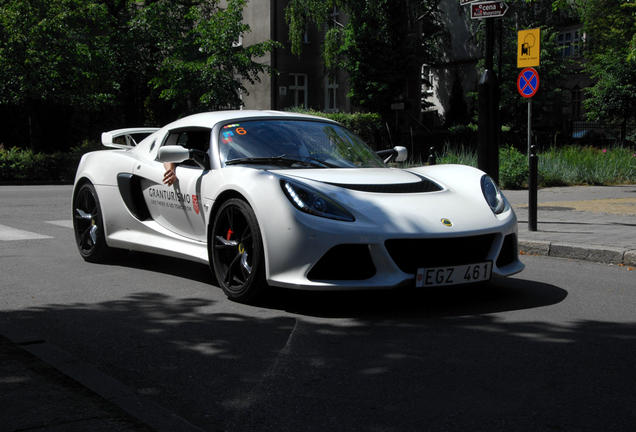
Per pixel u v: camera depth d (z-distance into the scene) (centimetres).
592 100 2788
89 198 569
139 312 393
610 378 279
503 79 2820
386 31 2473
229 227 427
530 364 297
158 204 509
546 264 562
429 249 384
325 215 375
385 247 371
